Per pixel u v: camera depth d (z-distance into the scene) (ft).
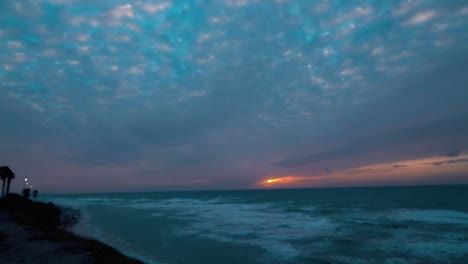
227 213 127.03
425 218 95.50
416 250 52.80
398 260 47.21
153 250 55.57
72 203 227.40
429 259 47.24
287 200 231.71
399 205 149.89
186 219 105.19
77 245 37.83
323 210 132.16
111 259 32.22
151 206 183.62
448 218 94.63
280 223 91.20
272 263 46.80
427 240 60.70
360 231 73.10
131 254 52.31
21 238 42.32
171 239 66.23
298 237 67.10
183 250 55.36
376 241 60.95
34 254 32.94
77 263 29.30
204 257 50.37
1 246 36.68
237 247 57.47
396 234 68.08
